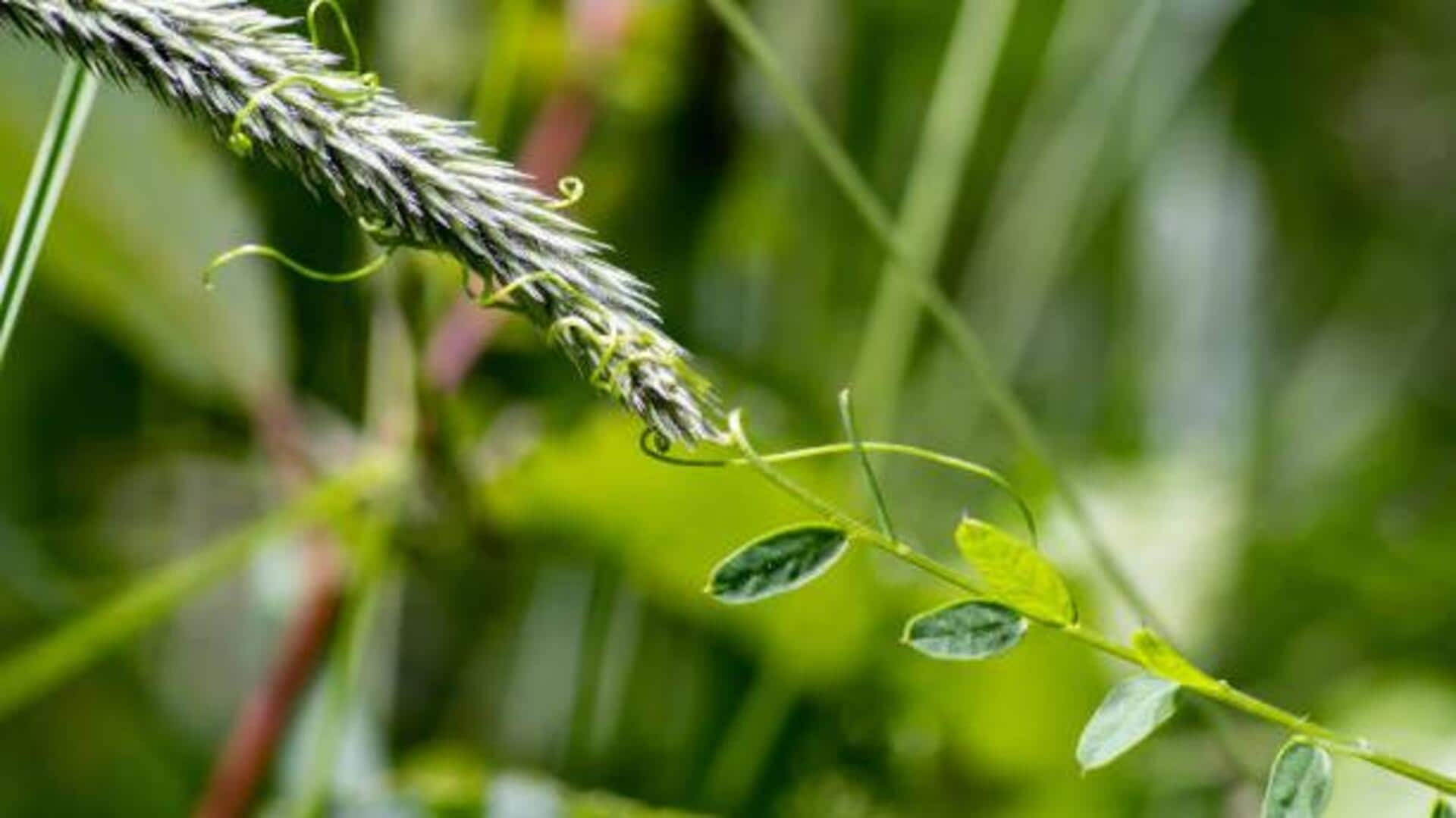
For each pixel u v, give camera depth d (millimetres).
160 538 1065
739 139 1020
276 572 910
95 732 992
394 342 783
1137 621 894
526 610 991
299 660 812
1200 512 969
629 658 933
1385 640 990
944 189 879
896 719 834
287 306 917
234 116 548
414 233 549
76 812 983
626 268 1008
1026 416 749
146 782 994
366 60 828
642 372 549
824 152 746
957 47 885
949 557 911
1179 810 871
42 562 984
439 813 773
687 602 815
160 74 547
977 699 810
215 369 826
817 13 1057
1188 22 1065
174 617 1038
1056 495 925
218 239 820
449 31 883
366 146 548
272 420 832
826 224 1062
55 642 769
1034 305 1039
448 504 779
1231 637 961
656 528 779
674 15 925
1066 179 1035
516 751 981
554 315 549
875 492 572
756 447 774
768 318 1041
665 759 916
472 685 1017
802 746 863
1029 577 567
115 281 820
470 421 828
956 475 1008
